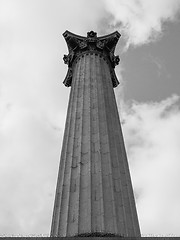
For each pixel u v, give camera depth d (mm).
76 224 15023
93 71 25562
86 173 17297
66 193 16688
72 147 19047
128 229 15281
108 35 31578
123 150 19844
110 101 23109
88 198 16016
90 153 18281
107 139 19250
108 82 25438
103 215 15266
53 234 15180
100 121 20453
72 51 30172
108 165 17750
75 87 24250
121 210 15844
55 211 16188
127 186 17469
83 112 21141
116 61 31250
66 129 20938
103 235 14203
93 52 28766
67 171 17844
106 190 16469
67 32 31000
